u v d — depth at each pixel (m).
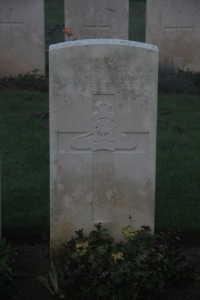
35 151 8.41
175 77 11.98
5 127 9.35
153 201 5.72
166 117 9.98
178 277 5.45
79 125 5.55
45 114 9.87
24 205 6.91
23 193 7.19
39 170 7.83
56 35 17.42
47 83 11.85
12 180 7.52
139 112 5.54
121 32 12.95
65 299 5.31
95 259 5.29
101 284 5.18
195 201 7.07
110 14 12.87
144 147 5.63
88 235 5.76
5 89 11.59
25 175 7.67
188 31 12.93
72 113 5.53
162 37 12.97
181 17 12.87
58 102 5.50
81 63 5.43
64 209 5.72
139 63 5.44
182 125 9.62
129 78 5.47
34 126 9.45
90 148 5.61
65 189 5.68
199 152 8.49
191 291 5.45
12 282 5.41
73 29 12.95
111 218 5.77
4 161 8.05
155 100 5.51
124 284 5.16
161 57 13.06
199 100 11.01
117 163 5.65
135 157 5.64
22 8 12.32
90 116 5.54
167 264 5.34
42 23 12.38
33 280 5.60
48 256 6.01
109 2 12.82
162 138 8.98
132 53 5.42
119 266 5.21
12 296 5.33
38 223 6.49
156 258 5.29
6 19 12.35
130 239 5.57
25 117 9.84
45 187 7.35
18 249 6.19
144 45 5.45
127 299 5.16
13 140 8.82
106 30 12.95
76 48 5.40
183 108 10.49
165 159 8.18
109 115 5.55
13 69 12.57
